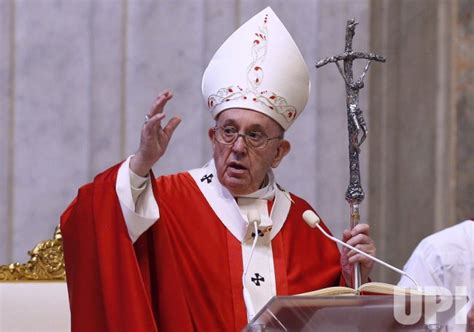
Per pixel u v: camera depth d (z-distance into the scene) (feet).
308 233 49.11
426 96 69.41
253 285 46.19
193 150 67.00
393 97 69.51
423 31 69.56
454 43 69.15
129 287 42.68
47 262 52.03
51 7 66.54
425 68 69.51
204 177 48.55
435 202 68.85
